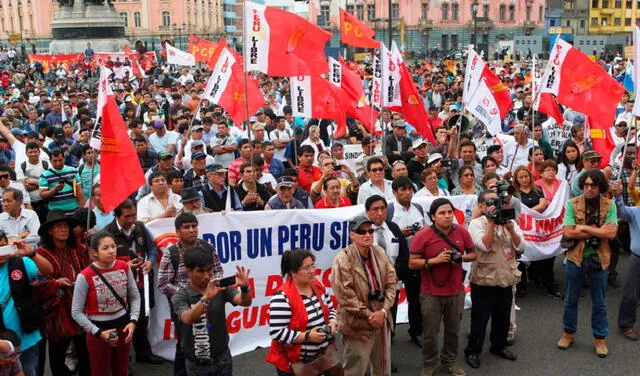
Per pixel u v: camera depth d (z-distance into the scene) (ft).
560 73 33.24
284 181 27.58
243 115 36.24
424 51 280.31
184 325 18.21
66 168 32.55
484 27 312.91
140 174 23.39
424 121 36.27
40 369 21.01
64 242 21.09
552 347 25.13
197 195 24.56
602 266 23.84
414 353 24.84
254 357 24.59
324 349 18.35
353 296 19.44
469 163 33.96
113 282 19.74
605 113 32.42
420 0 306.76
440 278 21.88
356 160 41.34
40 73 132.16
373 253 20.04
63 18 173.17
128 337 19.56
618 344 25.34
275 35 30.19
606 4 338.95
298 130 52.03
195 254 17.97
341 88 42.52
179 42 294.25
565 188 30.42
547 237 29.86
